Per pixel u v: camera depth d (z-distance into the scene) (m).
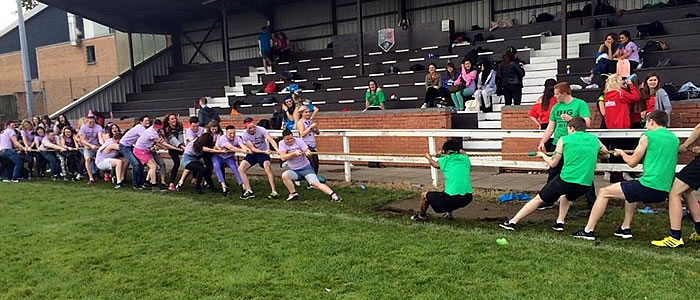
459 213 7.88
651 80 8.74
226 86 21.30
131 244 6.90
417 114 12.55
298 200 9.39
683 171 5.84
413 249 6.15
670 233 5.94
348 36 20.17
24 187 12.48
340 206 8.73
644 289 4.73
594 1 16.25
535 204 6.71
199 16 24.95
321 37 22.48
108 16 23.53
